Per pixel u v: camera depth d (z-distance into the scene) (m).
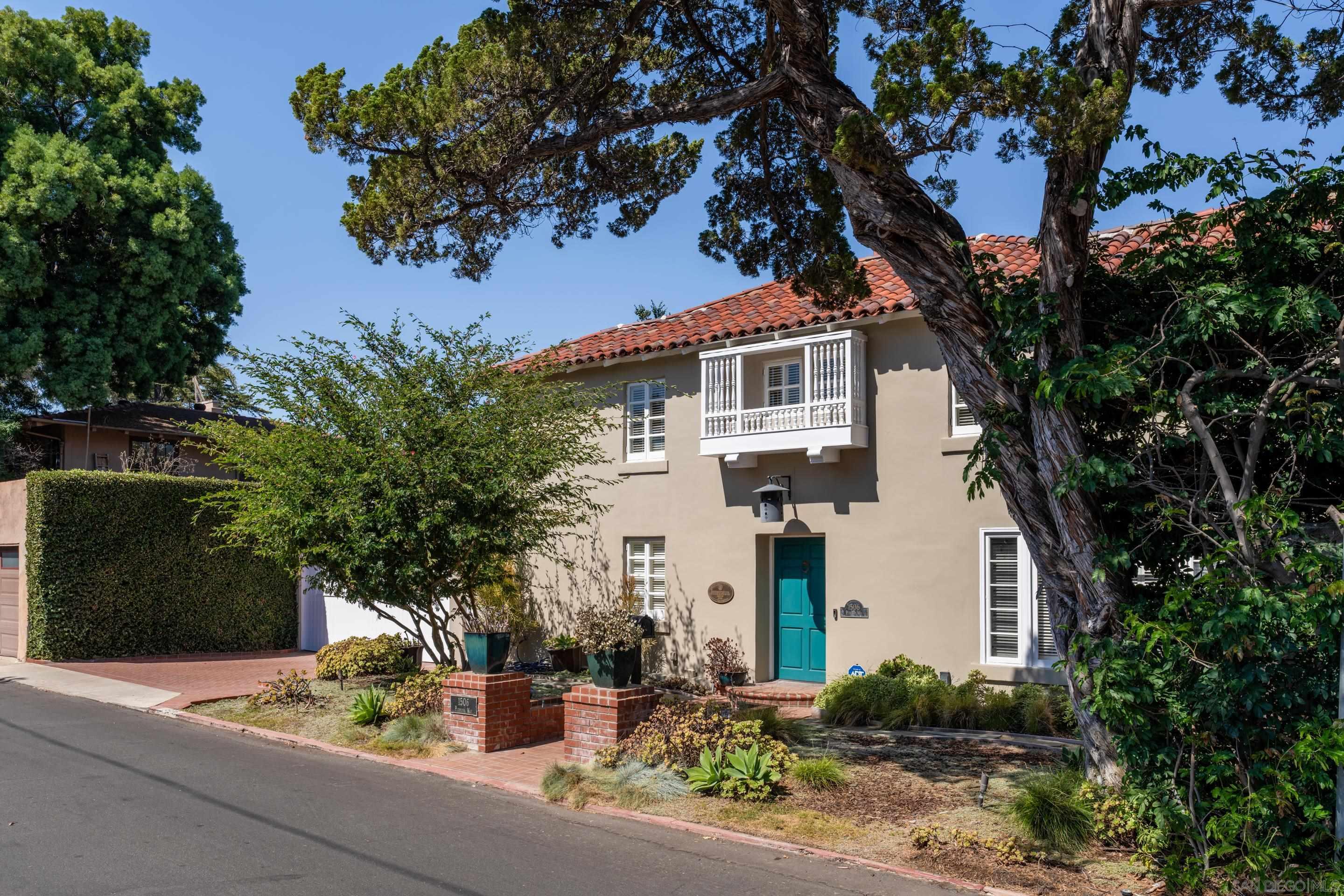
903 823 7.88
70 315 24.92
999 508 12.84
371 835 7.62
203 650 20.42
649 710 10.10
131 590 19.42
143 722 12.77
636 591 16.67
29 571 18.69
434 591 13.55
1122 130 7.48
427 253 11.27
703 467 15.80
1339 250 7.09
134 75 27.28
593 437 16.83
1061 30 9.91
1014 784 8.95
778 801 8.48
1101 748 7.74
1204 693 6.81
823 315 14.19
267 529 12.87
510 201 11.33
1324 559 6.01
